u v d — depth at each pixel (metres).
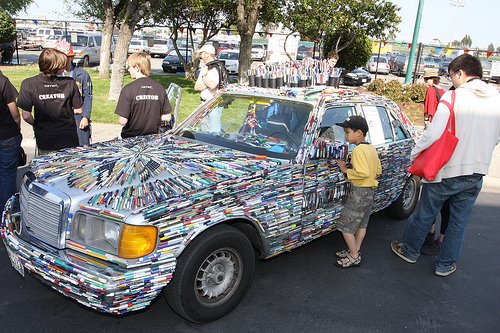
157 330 3.33
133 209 2.85
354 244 4.41
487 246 5.39
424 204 4.48
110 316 3.41
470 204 4.29
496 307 3.98
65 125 4.89
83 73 6.22
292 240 3.89
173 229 2.94
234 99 4.56
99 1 28.27
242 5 15.94
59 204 2.98
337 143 4.04
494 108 4.02
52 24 35.44
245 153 3.87
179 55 22.36
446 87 24.55
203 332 3.33
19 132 4.71
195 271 3.15
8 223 3.44
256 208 3.44
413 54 18.77
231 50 27.92
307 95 4.28
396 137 5.32
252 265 3.58
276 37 14.23
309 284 4.14
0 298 3.66
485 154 4.09
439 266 4.50
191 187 3.10
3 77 4.42
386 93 16.77
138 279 2.82
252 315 3.58
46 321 3.38
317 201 4.06
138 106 5.02
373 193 4.25
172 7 20.83
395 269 4.60
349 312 3.72
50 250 3.04
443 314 3.80
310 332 3.40
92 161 3.52
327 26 17.66
